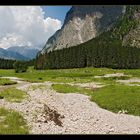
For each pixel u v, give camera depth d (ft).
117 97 169.48
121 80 395.75
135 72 599.57
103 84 307.78
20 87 258.37
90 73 575.38
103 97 175.83
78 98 189.26
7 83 314.76
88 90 241.96
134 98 162.20
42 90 231.71
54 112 120.88
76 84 309.83
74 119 112.27
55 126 95.71
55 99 173.27
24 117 101.24
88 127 99.86
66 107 143.74
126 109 141.79
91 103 166.81
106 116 126.21
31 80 388.57
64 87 259.80
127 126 107.04
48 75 531.50
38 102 144.15
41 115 108.78
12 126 87.20
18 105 125.80
